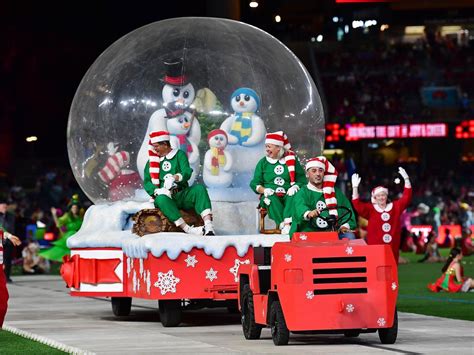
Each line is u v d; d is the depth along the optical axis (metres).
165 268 18.20
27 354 14.16
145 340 15.78
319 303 14.11
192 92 21.31
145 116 21.47
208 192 20.64
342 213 16.38
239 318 20.55
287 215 18.75
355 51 102.44
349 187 58.91
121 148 21.81
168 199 19.00
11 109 92.69
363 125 93.25
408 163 93.31
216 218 20.14
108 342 15.50
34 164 91.62
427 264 42.62
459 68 98.44
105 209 21.12
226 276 18.42
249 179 21.08
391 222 19.11
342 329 14.12
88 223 21.22
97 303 25.53
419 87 96.31
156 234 18.52
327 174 15.91
